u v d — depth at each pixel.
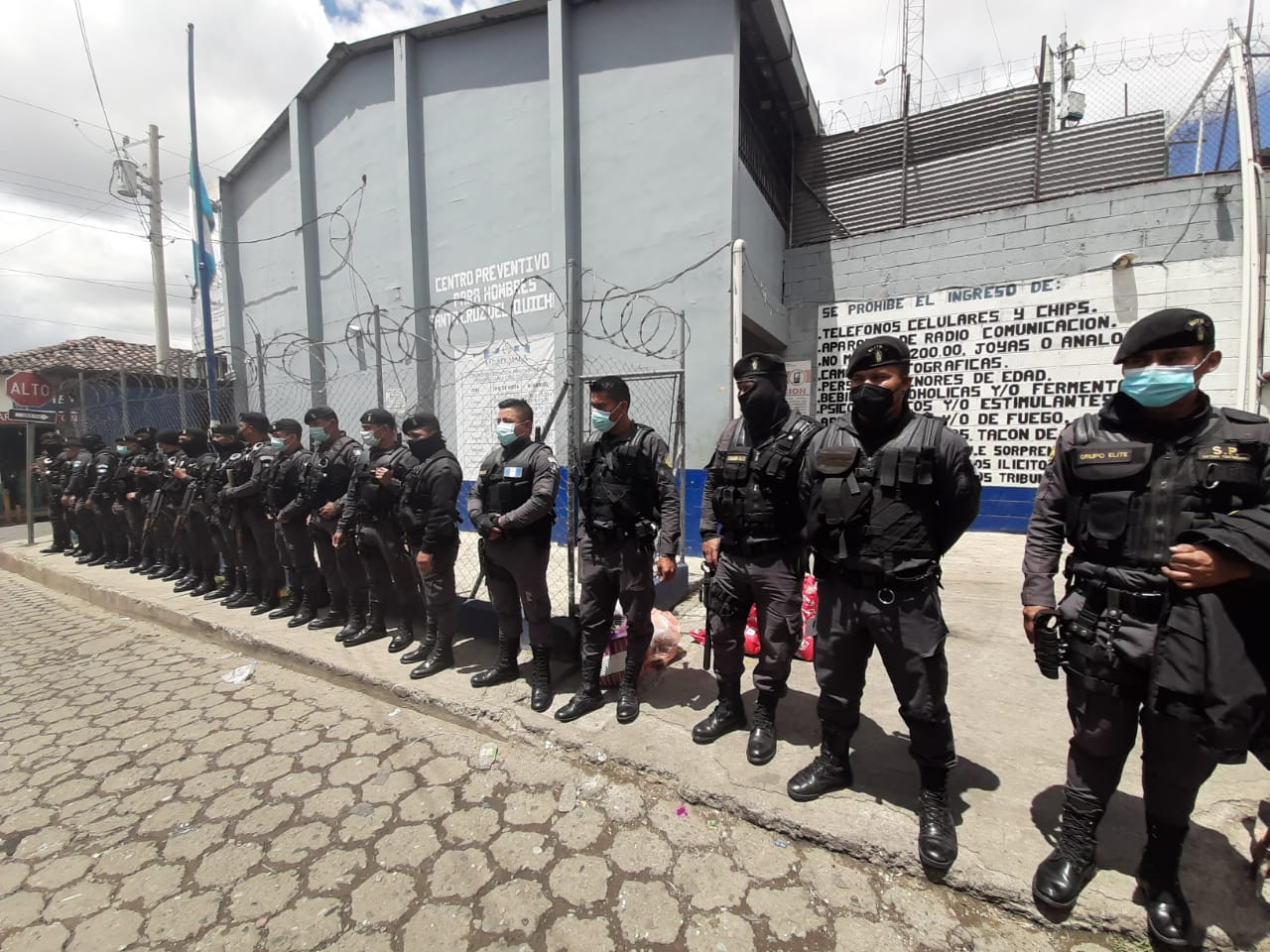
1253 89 5.77
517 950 1.79
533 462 3.19
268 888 2.09
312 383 8.74
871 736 2.74
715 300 6.32
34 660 4.50
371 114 8.48
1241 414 1.58
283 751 3.00
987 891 1.87
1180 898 1.70
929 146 7.73
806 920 1.85
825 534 2.17
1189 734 1.59
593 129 6.87
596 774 2.64
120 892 2.09
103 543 7.58
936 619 2.02
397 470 3.91
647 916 1.90
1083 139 6.91
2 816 2.55
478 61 7.60
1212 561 1.45
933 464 1.99
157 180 15.18
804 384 7.79
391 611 4.72
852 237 7.45
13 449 14.96
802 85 7.59
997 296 6.68
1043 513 1.91
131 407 11.27
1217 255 5.84
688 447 6.48
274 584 5.04
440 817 2.44
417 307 8.09
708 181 6.30
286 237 9.77
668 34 6.45
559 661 3.70
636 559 2.92
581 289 7.01
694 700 3.19
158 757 2.99
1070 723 2.83
